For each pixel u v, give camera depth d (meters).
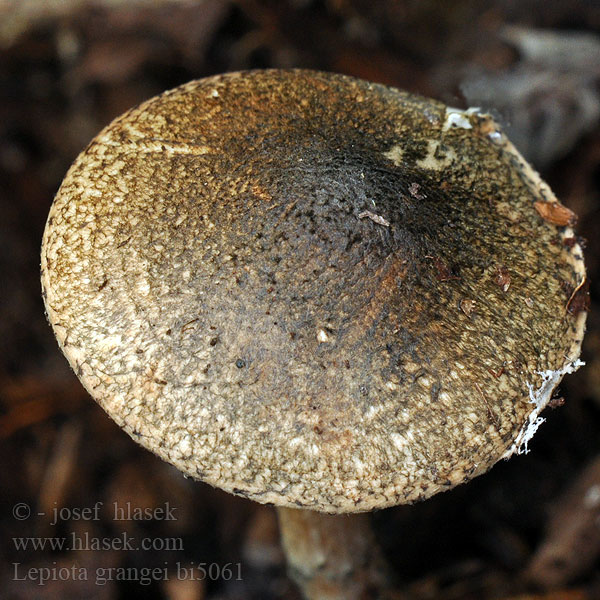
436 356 0.10
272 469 0.10
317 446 0.10
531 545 0.13
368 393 0.10
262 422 0.10
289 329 0.10
